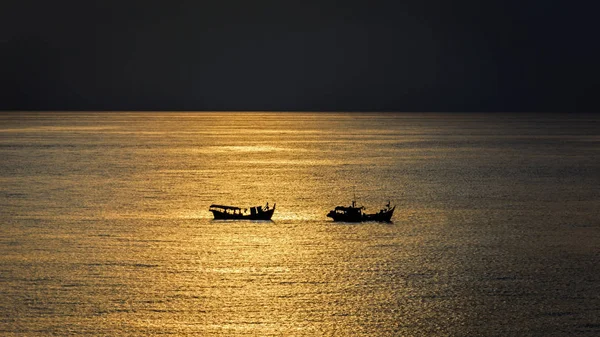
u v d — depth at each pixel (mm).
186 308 190125
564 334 175375
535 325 180125
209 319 183625
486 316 185250
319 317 185250
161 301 194625
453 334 175625
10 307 189125
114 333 175000
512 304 193125
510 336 174500
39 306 190125
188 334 175250
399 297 198125
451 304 193125
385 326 180000
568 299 196500
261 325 180500
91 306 190625
